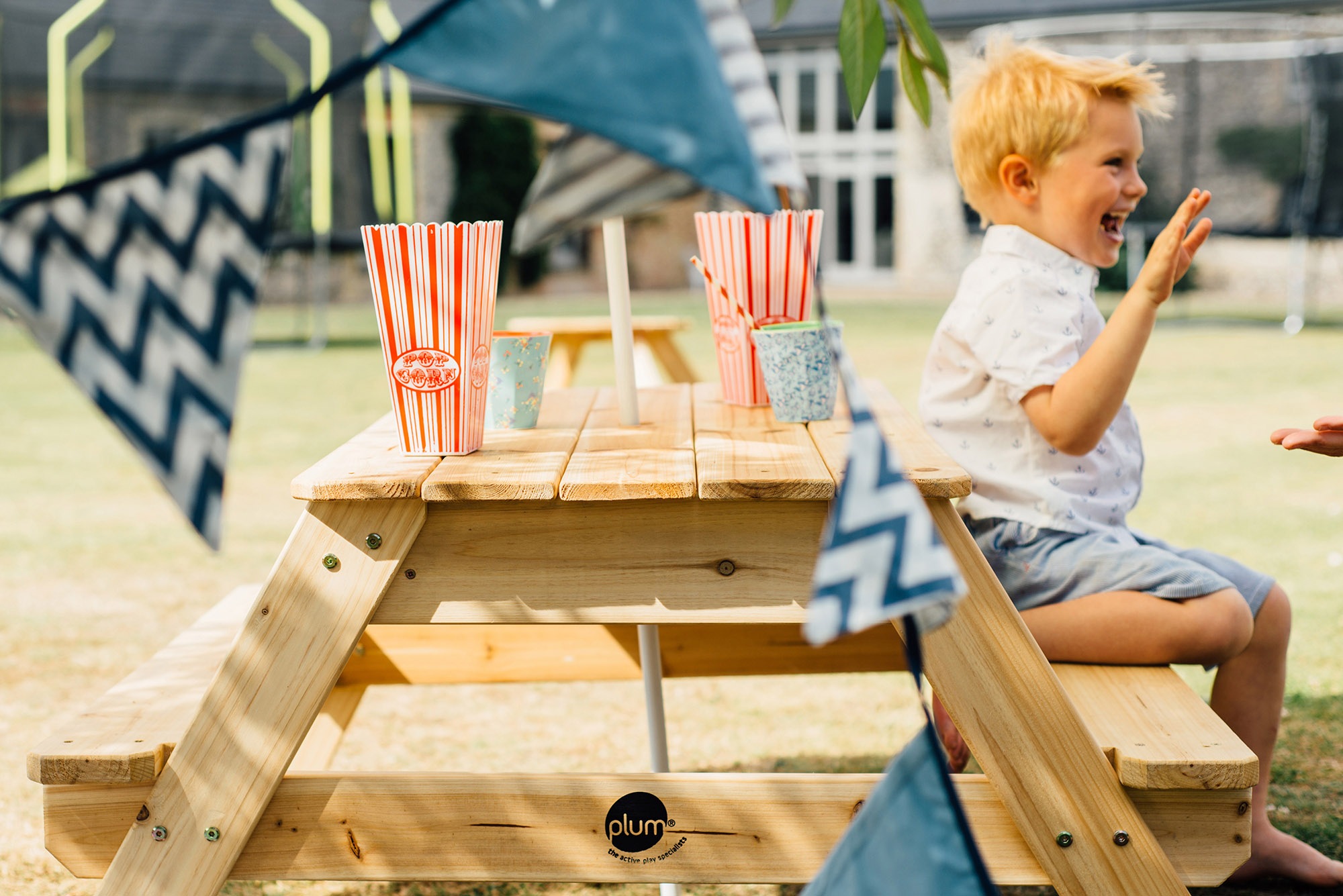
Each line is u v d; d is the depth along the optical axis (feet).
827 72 43.83
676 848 3.62
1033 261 4.99
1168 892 3.47
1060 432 4.43
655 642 4.63
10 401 18.88
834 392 4.41
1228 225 27.04
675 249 44.47
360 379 20.62
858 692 7.14
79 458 14.43
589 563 3.49
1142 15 29.40
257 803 3.50
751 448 3.82
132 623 8.23
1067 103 4.94
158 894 3.51
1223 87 31.96
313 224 25.22
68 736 3.60
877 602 1.66
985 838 3.53
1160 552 4.52
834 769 5.89
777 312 4.78
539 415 4.55
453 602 3.51
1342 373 19.22
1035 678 3.45
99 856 3.56
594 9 1.63
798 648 5.36
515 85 1.62
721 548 3.47
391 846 3.61
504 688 7.30
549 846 3.62
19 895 4.76
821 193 44.62
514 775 3.63
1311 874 4.59
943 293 39.93
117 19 19.65
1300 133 31.30
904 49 2.73
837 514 1.70
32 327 1.48
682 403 4.99
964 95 5.38
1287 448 4.44
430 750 6.23
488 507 3.48
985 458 4.85
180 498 1.49
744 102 1.69
